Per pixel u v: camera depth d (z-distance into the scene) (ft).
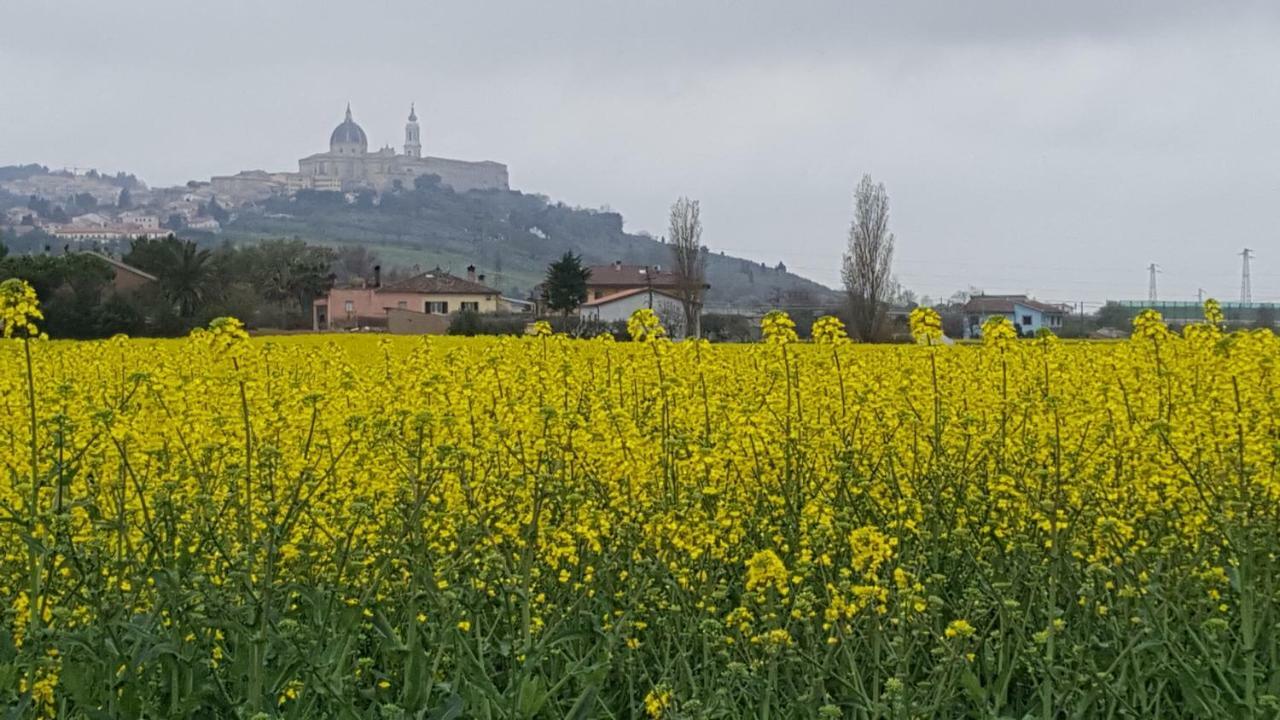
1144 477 32.35
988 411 41.11
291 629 24.31
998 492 32.71
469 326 189.16
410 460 28.12
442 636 24.88
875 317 190.90
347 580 27.48
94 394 40.91
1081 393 46.55
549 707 24.57
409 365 49.78
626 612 26.00
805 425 38.17
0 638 24.20
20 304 27.25
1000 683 24.91
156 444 32.17
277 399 35.24
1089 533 30.14
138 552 26.76
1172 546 29.12
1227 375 34.99
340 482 31.48
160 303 182.60
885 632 25.48
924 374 46.39
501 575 26.81
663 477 31.37
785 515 32.32
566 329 192.24
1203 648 24.86
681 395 36.78
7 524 28.19
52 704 24.81
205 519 27.58
